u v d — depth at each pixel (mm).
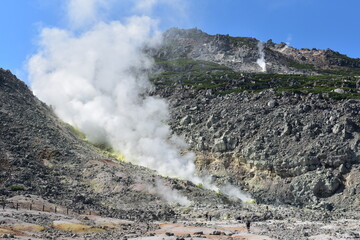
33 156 91562
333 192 90500
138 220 66000
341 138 99062
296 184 94312
